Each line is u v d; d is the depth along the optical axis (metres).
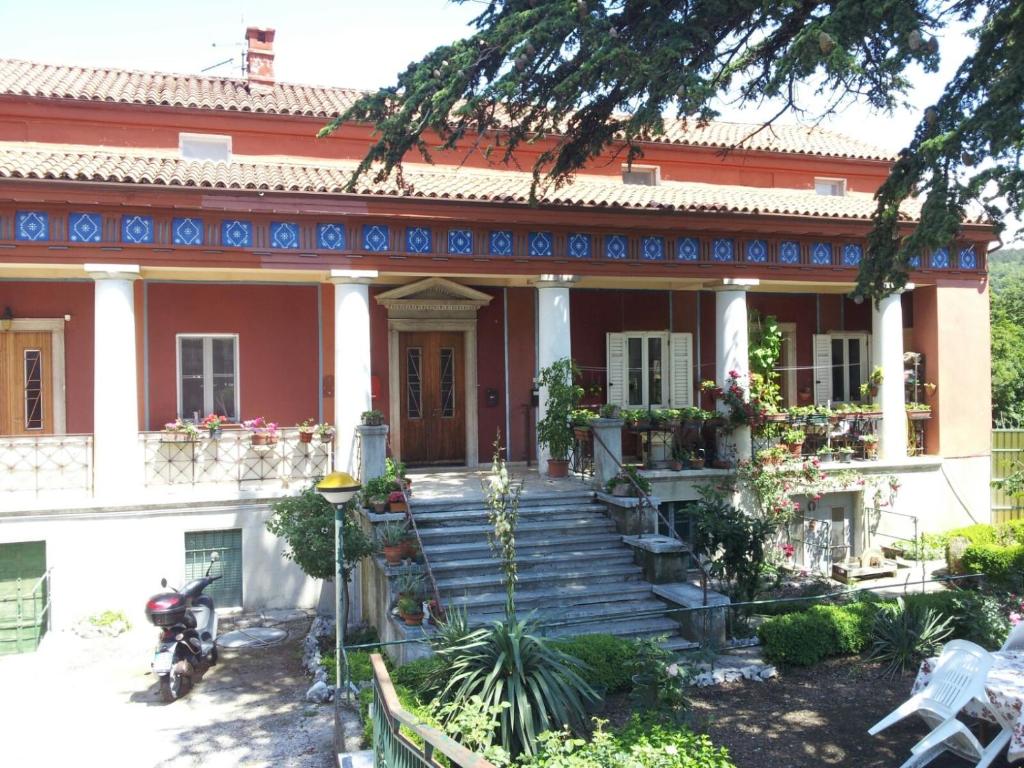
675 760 6.11
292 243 12.66
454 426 16.20
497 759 6.23
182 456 13.02
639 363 16.91
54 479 12.38
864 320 18.78
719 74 9.91
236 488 13.11
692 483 14.62
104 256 11.88
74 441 12.44
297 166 14.69
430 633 8.91
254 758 8.00
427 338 16.08
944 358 16.77
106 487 12.05
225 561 12.94
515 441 16.36
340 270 12.80
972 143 7.88
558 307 13.92
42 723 8.91
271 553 13.02
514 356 16.34
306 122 15.42
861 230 15.39
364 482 11.92
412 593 9.74
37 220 11.68
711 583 12.38
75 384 13.93
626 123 10.34
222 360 14.67
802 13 9.48
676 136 17.47
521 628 7.61
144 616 12.23
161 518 12.46
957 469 16.73
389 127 9.82
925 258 16.55
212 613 11.12
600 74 9.32
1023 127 7.46
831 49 7.46
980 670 7.19
